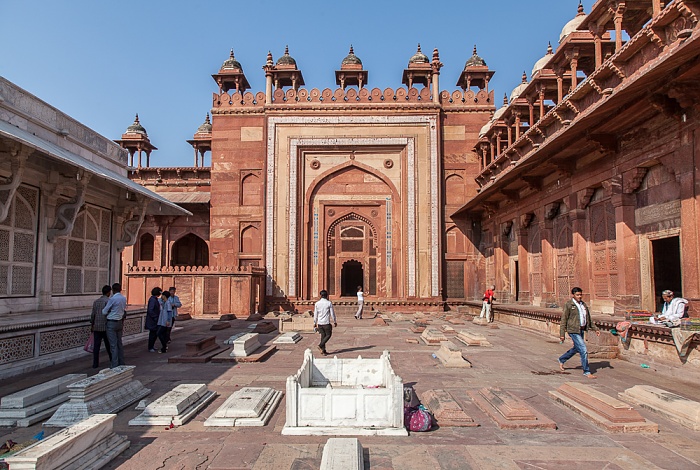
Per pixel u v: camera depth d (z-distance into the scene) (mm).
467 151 14516
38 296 6523
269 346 7016
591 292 7891
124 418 3512
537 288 10492
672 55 4152
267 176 14398
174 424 3348
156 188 16812
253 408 3461
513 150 10992
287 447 2951
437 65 14625
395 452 2855
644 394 3844
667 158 5715
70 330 6062
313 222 14688
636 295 6523
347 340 8023
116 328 5336
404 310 13984
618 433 3191
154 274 12766
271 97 14789
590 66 9125
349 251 14703
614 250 7246
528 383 4688
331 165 14719
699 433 3186
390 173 14656
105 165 8078
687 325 4727
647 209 6316
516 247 11664
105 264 8344
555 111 8336
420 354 6492
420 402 3959
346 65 15312
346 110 14547
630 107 5738
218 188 14773
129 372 4055
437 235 14156
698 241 5105
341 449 2605
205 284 12727
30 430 3234
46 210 6664
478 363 5773
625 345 5875
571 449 2912
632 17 6965
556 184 9000
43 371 5238
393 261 14461
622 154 6645
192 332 9359
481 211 14133
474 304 13000
